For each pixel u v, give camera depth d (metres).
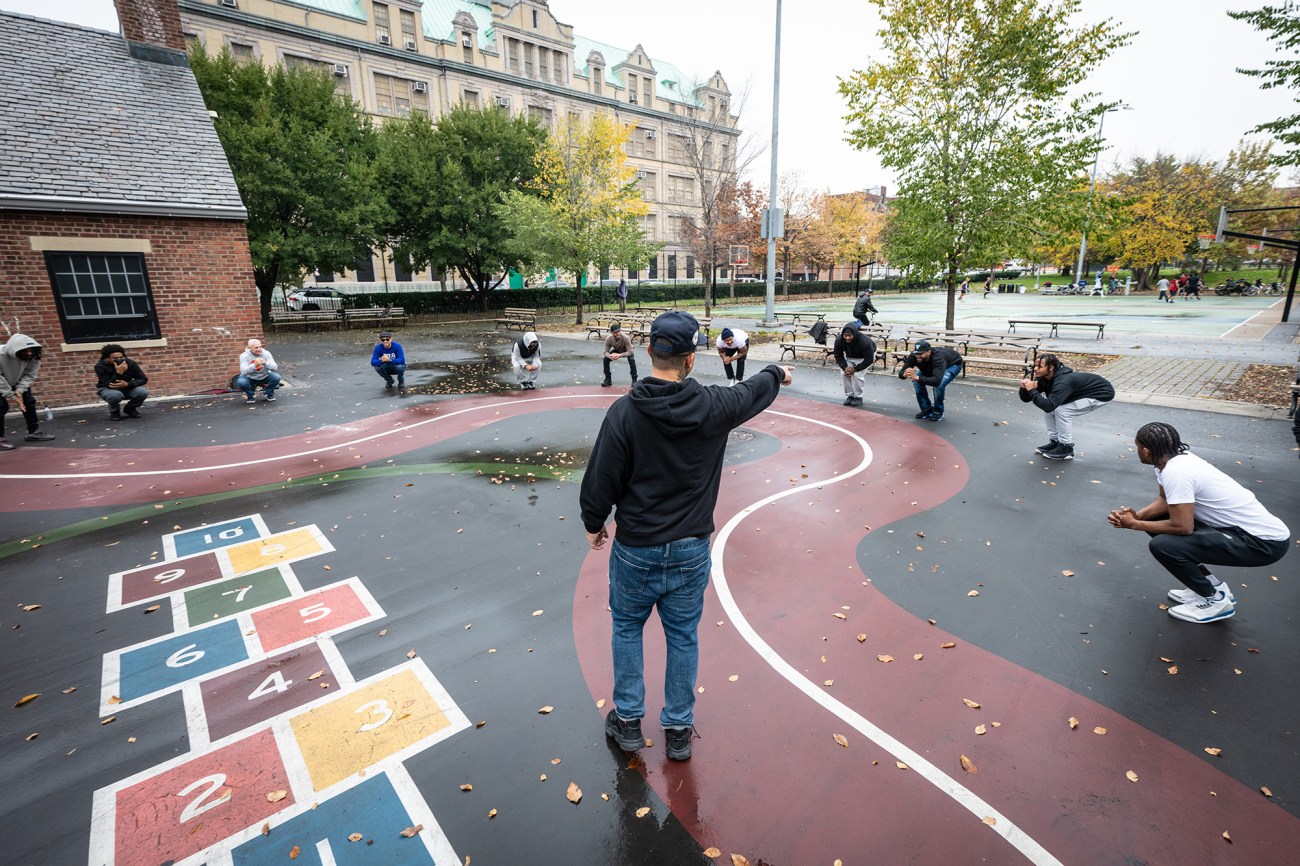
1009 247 15.41
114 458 8.51
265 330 26.64
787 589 4.75
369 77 43.47
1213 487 3.93
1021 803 2.79
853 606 4.48
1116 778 2.91
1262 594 4.48
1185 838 2.60
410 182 29.45
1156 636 4.03
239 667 3.89
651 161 59.12
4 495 7.09
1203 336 18.42
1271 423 8.81
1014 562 5.11
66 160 12.14
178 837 2.68
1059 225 14.87
